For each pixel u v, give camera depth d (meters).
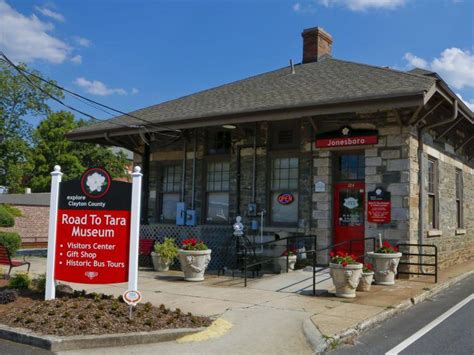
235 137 15.04
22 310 7.64
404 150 12.13
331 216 13.26
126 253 8.05
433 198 14.32
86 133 16.39
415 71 16.89
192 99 17.38
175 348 6.26
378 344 6.64
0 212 22.88
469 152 18.14
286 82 15.53
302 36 18.88
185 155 16.05
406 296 9.62
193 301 9.02
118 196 8.17
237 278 11.91
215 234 13.91
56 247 8.35
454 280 12.05
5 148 40.59
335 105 11.66
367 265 11.01
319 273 12.12
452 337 6.98
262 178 14.41
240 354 6.05
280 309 8.39
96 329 6.61
